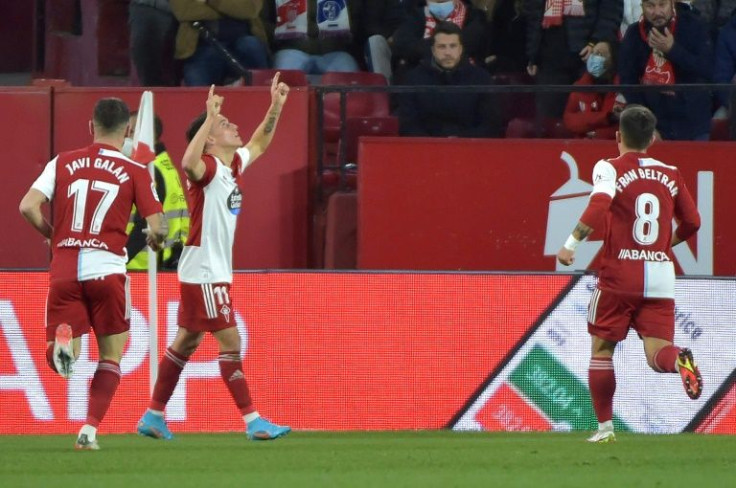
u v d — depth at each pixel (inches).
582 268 1519.4
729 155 1515.7
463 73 1667.1
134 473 927.0
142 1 1803.6
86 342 1411.2
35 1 2128.4
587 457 1042.1
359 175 1521.9
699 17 1712.6
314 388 1418.6
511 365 1412.4
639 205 1136.8
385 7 1888.5
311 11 1867.6
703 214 1518.2
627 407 1405.0
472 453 1080.2
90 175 1091.3
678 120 1578.5
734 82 1696.6
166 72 1825.8
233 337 1205.1
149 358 1411.2
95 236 1088.2
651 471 934.4
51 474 920.9
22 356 1413.6
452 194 1521.9
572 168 1518.2
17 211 1565.0
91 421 1115.3
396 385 1416.1
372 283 1421.0
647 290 1136.2
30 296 1414.9
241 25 1811.0
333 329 1419.8
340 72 1820.9
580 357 1406.3
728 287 1397.6
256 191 1569.9
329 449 1132.5
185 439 1278.3
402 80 1784.0
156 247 1120.2
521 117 1592.0
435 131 1589.6
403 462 1004.6
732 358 1395.2
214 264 1186.6
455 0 1804.9
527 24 1792.6
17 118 1565.0
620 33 1812.3
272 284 1423.5
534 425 1407.5
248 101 1563.7
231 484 851.4
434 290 1417.3
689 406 1397.6
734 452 1098.1
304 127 1566.2
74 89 1567.4
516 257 1521.9
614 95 1581.0
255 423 1216.2
